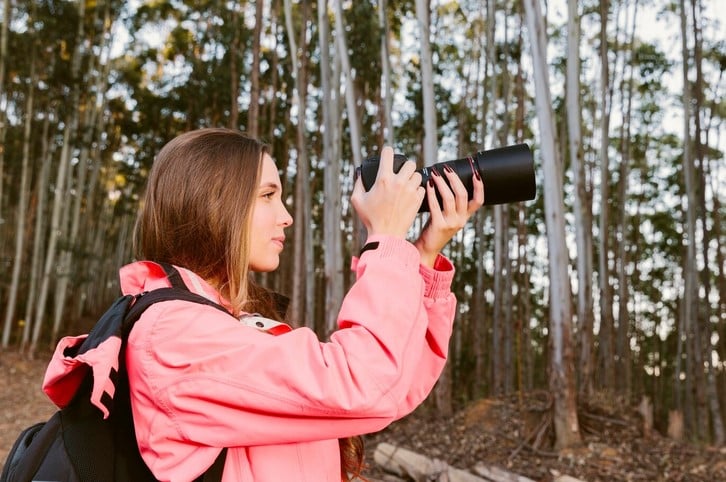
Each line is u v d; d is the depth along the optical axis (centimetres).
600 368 1199
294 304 1221
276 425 64
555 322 550
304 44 1240
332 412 64
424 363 86
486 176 81
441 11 1669
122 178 2594
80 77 1470
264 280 1638
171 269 74
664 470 485
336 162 805
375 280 70
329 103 822
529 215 1883
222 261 77
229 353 65
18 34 1446
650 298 2383
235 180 77
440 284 84
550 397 554
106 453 68
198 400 64
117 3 1584
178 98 1855
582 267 779
